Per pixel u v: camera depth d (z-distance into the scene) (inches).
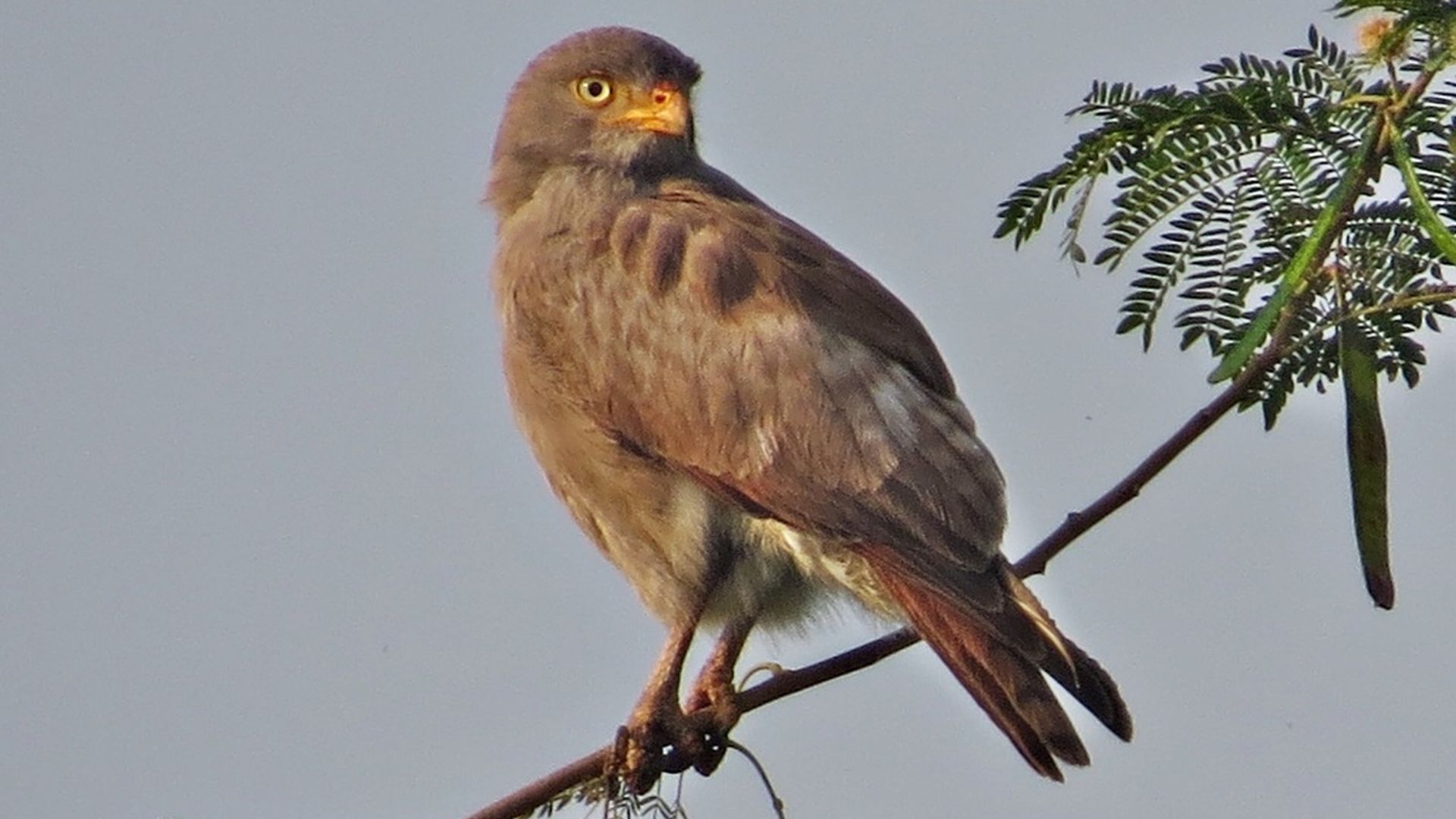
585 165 451.2
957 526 369.4
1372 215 275.9
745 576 406.3
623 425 412.2
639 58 456.4
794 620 414.6
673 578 412.2
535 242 436.5
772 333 398.0
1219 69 279.6
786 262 408.2
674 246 415.2
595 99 455.8
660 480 409.4
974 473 377.1
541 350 424.5
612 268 420.2
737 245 411.5
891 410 385.4
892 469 378.9
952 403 397.4
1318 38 275.7
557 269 426.6
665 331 408.5
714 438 399.2
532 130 461.1
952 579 362.0
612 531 422.9
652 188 449.1
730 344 400.5
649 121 449.7
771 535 399.9
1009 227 297.4
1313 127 277.6
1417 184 259.8
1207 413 322.3
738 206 430.6
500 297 441.7
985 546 366.0
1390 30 266.4
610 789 347.3
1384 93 273.0
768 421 393.1
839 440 385.4
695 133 476.4
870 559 375.9
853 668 377.7
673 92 453.7
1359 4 261.7
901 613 381.1
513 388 436.5
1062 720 328.8
